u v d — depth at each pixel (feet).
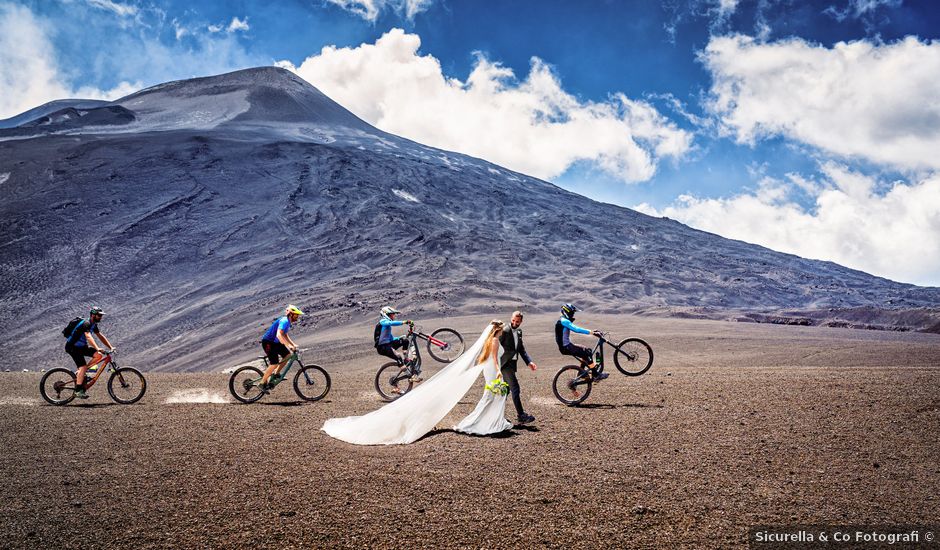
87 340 39.50
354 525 18.35
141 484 22.22
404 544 17.06
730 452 26.04
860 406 34.19
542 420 32.76
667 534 17.76
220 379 56.39
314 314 203.21
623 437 28.76
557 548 16.84
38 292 258.78
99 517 19.02
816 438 28.14
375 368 111.45
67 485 22.17
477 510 19.52
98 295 256.93
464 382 30.30
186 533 17.81
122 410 37.42
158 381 54.54
